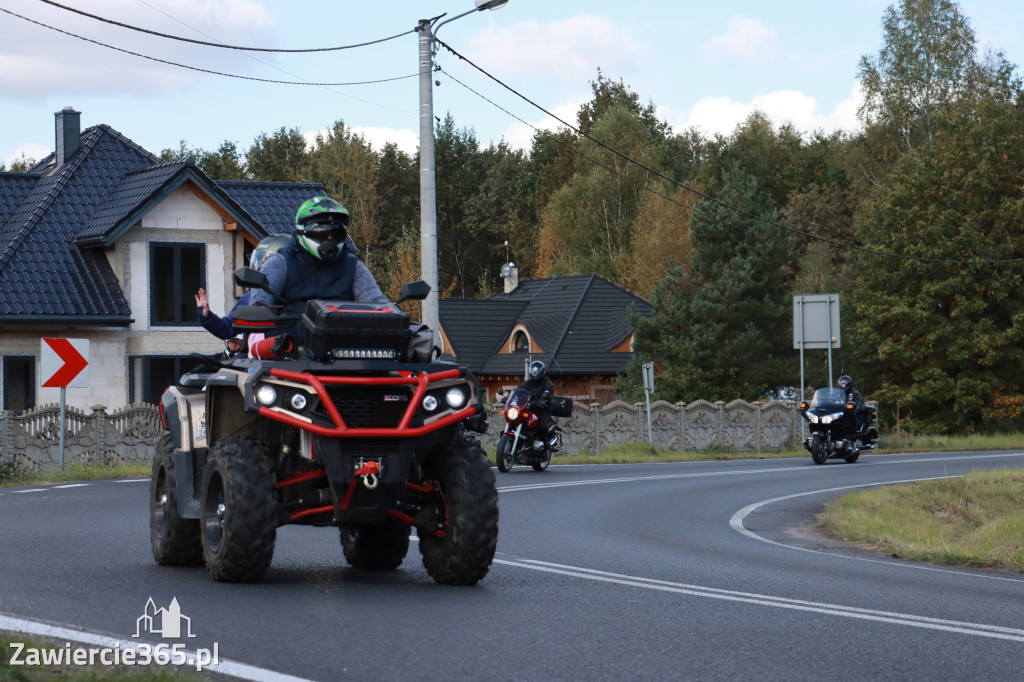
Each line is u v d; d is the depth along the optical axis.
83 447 25.55
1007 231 54.00
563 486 21.80
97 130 38.09
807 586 9.95
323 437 8.81
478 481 9.30
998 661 6.80
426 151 26.09
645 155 88.44
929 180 54.03
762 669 6.52
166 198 33.97
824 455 30.91
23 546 11.50
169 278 34.19
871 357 54.31
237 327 9.92
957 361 53.00
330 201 10.27
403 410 9.04
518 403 25.45
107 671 5.98
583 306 63.72
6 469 22.30
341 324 9.04
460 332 63.91
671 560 11.80
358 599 8.59
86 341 23.42
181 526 10.10
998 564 12.61
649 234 80.06
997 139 54.56
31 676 5.79
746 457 35.88
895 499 21.38
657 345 53.41
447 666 6.45
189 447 9.97
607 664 6.59
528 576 10.27
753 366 52.53
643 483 23.05
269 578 9.61
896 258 54.22
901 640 7.39
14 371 32.19
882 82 71.25
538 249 96.75
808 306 36.16
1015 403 52.38
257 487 8.95
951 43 69.50
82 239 33.16
